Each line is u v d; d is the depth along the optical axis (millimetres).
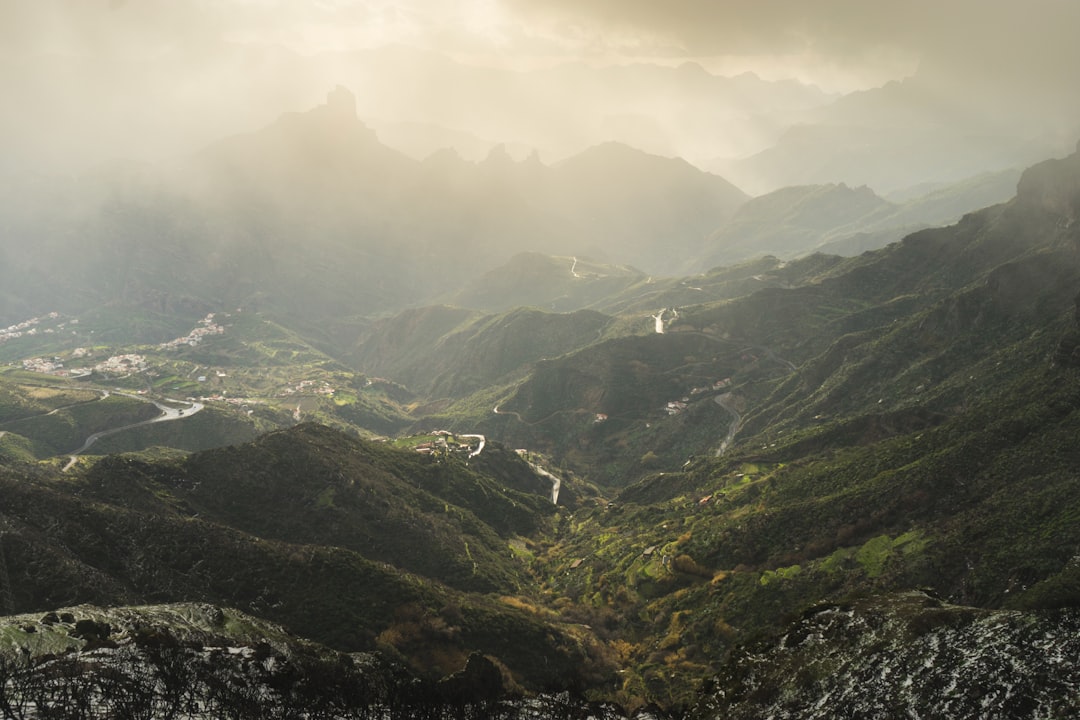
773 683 67250
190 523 132875
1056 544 105125
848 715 56375
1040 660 50969
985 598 104625
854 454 184875
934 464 148875
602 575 174375
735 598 139625
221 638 80312
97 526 123188
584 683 123562
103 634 72875
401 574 139375
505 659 123062
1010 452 142875
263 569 126438
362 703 72938
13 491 122188
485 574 170125
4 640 65562
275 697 68562
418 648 118750
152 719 56562
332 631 116688
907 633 62406
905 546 130000
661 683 122750
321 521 167250
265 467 175500
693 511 197125
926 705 52375
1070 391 154125
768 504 175625
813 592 129875
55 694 56562
